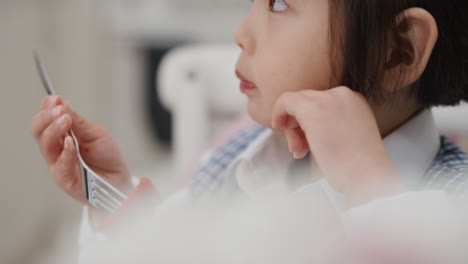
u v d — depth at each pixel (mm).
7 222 1382
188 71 1103
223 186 651
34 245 1483
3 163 1358
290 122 439
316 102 413
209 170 703
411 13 419
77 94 1835
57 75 1706
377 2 410
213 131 1153
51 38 1669
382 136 505
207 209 203
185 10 2379
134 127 2326
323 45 443
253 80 483
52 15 1678
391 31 425
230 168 645
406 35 431
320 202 201
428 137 512
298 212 166
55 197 1664
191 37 2324
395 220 163
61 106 498
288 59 455
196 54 1112
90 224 501
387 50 429
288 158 616
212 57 1112
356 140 400
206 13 2375
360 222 175
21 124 1468
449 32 460
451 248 151
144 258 139
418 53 433
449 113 831
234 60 1109
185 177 889
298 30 450
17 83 1435
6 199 1376
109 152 559
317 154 401
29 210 1514
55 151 501
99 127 562
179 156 1099
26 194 1494
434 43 430
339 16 430
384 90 454
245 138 736
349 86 443
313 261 139
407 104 493
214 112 1145
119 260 141
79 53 1830
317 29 443
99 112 2082
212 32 2359
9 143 1396
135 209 399
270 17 466
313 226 159
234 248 140
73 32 1791
